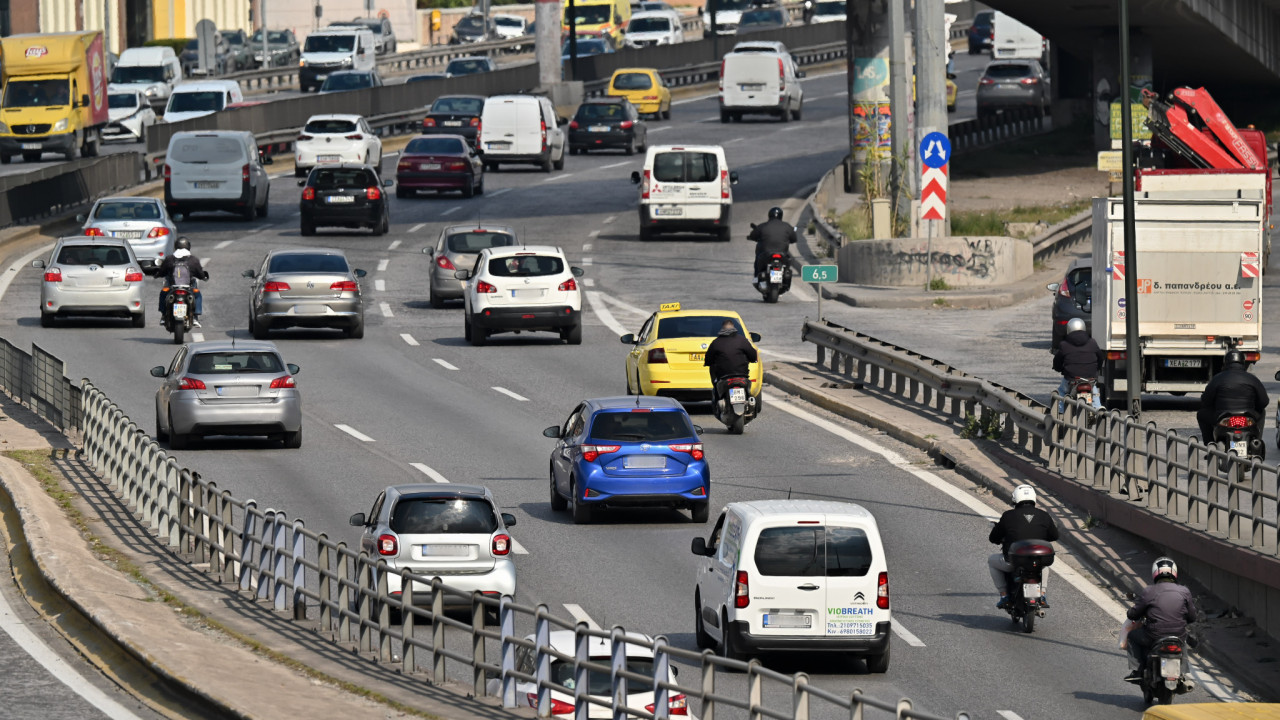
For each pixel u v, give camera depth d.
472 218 179.25
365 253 157.00
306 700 42.50
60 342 114.94
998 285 139.62
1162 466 76.94
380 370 108.06
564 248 161.88
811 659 55.38
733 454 85.69
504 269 115.50
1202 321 89.25
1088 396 81.94
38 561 58.44
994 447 84.88
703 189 163.25
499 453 85.56
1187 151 119.44
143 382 102.00
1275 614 58.22
